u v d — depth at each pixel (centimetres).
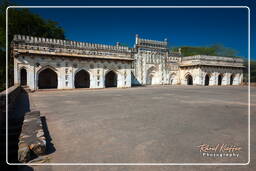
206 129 456
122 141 374
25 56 1669
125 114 628
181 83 3272
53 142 368
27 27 2252
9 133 415
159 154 313
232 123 515
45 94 1356
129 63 2355
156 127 472
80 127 471
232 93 1525
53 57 1812
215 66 3158
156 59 2992
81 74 2477
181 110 705
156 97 1163
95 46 2086
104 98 1098
